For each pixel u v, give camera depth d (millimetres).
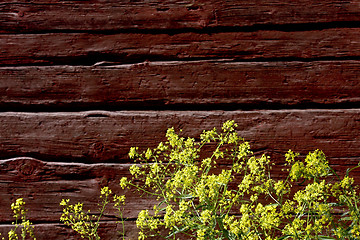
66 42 1939
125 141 1912
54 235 1908
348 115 1869
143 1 1949
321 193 1439
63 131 1920
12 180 1916
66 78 1931
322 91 1884
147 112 1924
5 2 1947
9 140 1913
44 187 1917
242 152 1573
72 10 1949
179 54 1930
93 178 1920
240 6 1930
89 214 1915
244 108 1911
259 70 1907
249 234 1433
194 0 1940
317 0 1921
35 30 1945
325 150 1865
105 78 1930
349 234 1437
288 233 1403
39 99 1920
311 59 1906
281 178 1871
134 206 1914
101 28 1942
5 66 1935
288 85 1896
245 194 1895
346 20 1900
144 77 1926
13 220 1910
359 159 1847
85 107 1938
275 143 1881
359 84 1871
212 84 1910
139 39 1939
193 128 1899
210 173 1897
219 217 1529
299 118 1884
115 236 1910
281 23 1915
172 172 1896
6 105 1926
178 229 1516
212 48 1923
